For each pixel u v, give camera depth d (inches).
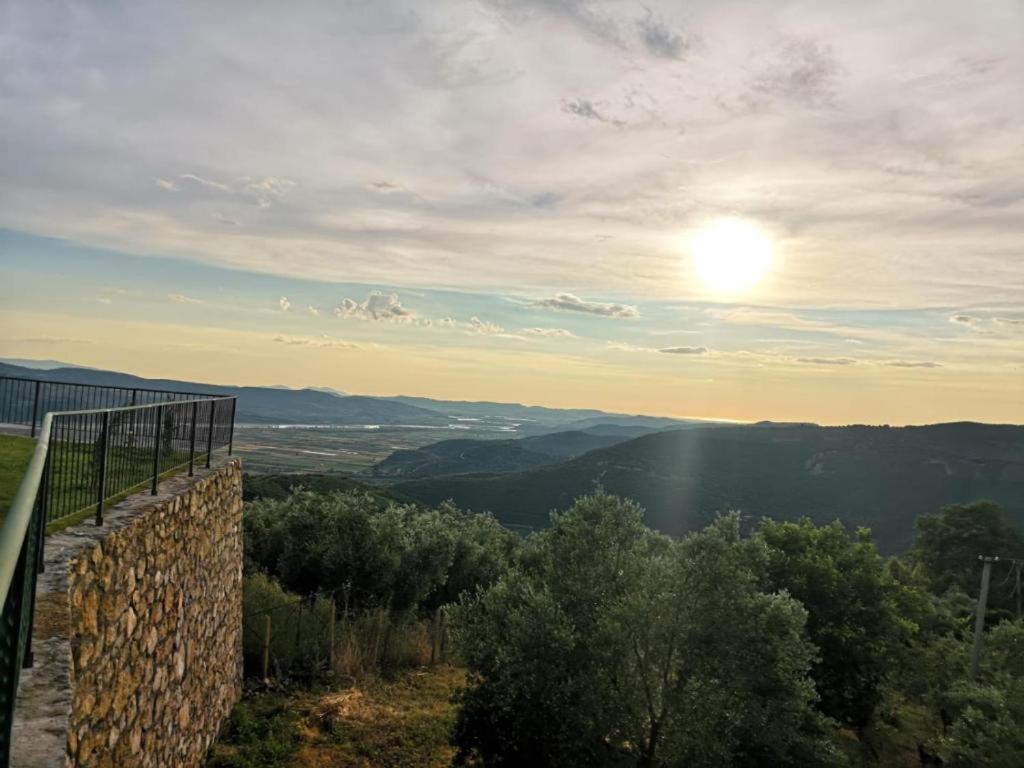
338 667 691.4
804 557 799.7
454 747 534.0
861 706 774.5
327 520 989.2
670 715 459.2
